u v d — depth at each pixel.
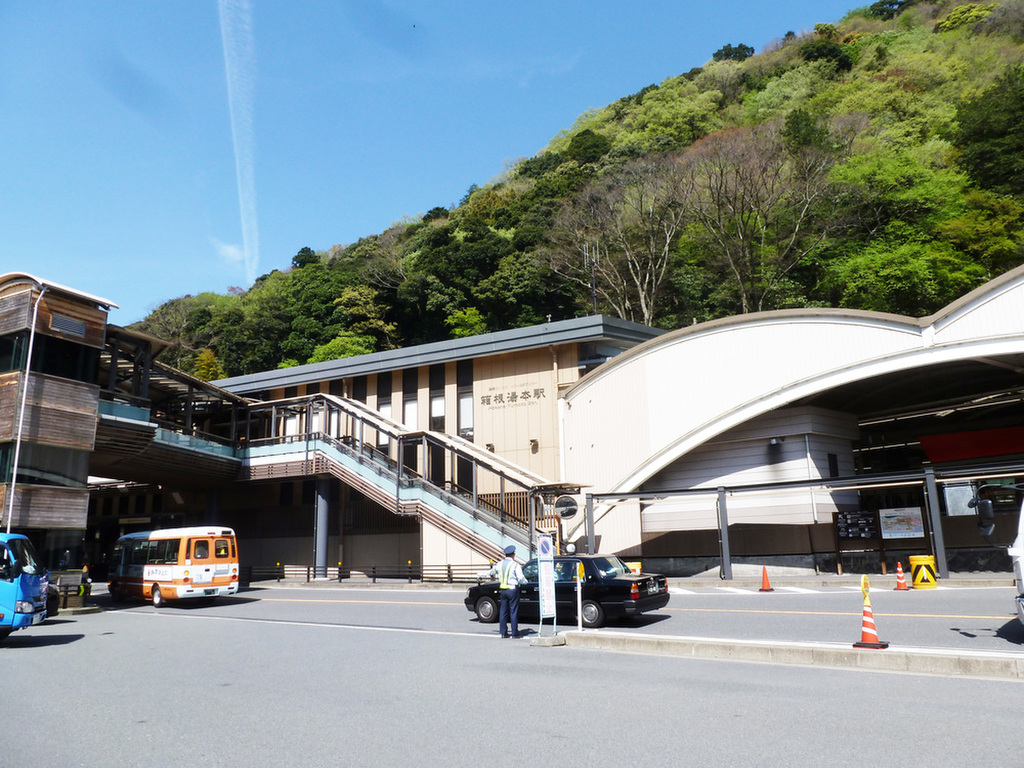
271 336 68.25
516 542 27.70
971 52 68.81
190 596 24.03
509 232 72.00
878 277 41.44
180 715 8.08
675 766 5.82
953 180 45.53
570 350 33.69
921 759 5.84
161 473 33.78
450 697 8.67
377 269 67.25
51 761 6.37
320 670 10.88
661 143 73.06
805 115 51.09
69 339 24.91
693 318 53.31
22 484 22.88
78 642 15.43
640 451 29.03
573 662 11.14
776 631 13.37
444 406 36.62
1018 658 9.09
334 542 37.44
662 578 16.47
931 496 21.70
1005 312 22.59
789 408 27.62
